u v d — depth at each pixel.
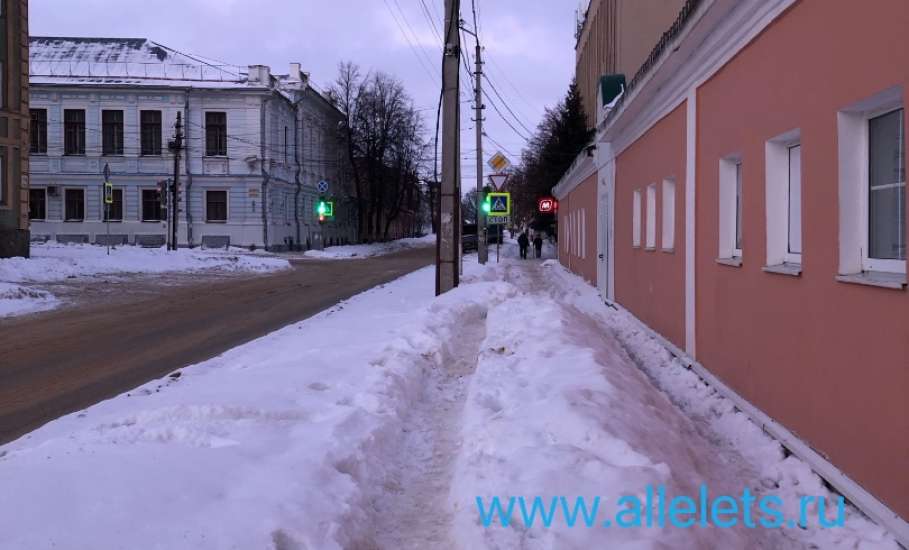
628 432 4.47
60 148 46.22
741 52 6.97
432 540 3.89
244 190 46.59
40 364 9.29
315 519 3.54
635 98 11.52
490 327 9.57
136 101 46.19
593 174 21.59
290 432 5.02
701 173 8.70
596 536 3.27
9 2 25.06
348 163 63.84
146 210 46.72
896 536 3.95
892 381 4.09
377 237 64.38
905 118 3.91
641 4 21.25
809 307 5.25
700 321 8.70
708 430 6.40
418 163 60.56
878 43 4.18
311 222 57.25
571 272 28.89
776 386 5.96
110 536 3.19
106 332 12.17
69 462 4.15
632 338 11.97
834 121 4.79
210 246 46.47
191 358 9.67
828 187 4.91
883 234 4.51
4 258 24.03
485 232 32.16
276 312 15.08
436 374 8.09
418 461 5.25
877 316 4.26
